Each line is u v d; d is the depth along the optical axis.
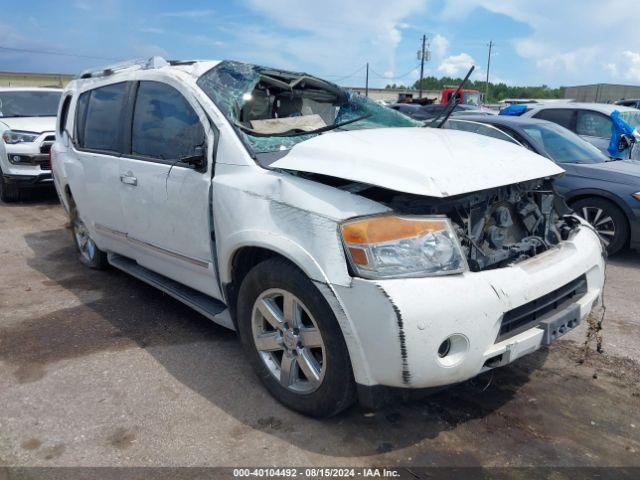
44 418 2.91
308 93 4.32
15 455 2.61
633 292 4.87
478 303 2.40
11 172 8.67
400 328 2.29
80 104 4.92
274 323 2.87
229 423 2.84
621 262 5.81
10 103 9.77
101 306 4.46
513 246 2.87
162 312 4.33
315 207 2.58
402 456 2.59
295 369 2.88
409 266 2.39
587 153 6.46
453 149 2.95
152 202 3.71
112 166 4.15
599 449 2.65
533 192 3.14
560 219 3.43
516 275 2.56
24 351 3.66
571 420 2.88
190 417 2.90
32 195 9.84
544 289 2.63
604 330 4.00
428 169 2.59
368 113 4.48
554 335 2.72
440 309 2.32
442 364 2.36
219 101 3.40
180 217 3.47
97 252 5.18
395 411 2.94
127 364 3.47
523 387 3.20
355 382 2.53
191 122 3.47
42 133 8.77
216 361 3.51
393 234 2.42
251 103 3.88
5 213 8.27
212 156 3.23
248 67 3.79
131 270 4.45
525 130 6.58
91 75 4.95
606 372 3.38
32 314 4.30
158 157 3.72
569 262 2.86
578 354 3.60
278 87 4.06
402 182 2.52
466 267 2.49
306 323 2.78
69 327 4.05
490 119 7.03
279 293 2.80
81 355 3.60
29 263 5.68
